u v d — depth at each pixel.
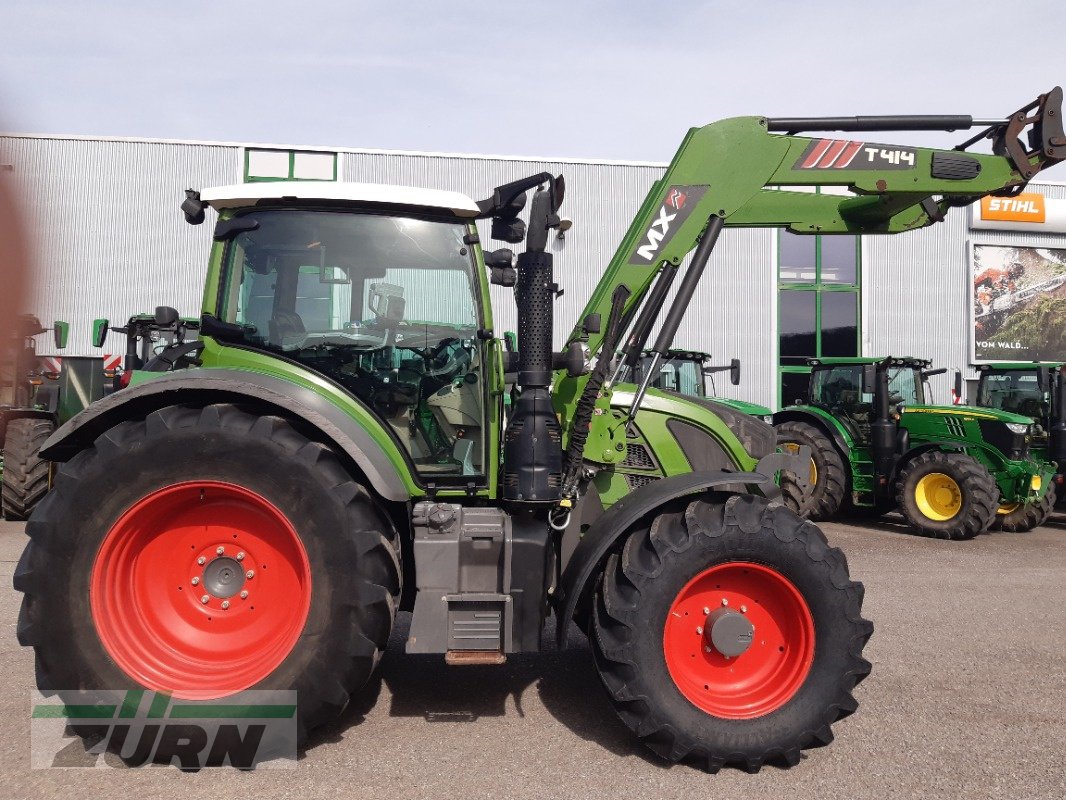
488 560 2.82
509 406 3.58
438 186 14.63
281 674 2.62
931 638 4.35
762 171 3.64
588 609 3.16
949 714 3.22
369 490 2.86
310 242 3.09
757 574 2.84
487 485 3.09
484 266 3.16
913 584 5.83
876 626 4.61
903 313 16.33
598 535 2.84
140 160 14.16
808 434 9.15
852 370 9.29
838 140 3.71
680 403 3.53
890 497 8.62
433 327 3.14
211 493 2.72
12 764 2.62
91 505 2.63
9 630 4.16
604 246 15.01
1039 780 2.62
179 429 2.66
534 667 3.74
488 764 2.68
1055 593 5.52
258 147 14.30
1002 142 3.85
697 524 2.78
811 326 16.12
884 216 3.98
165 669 2.68
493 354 3.16
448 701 3.28
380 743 2.84
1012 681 3.63
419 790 2.47
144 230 14.17
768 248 15.80
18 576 2.61
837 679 2.75
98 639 2.61
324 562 2.64
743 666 2.85
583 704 3.27
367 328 3.11
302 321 3.09
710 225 3.60
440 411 3.13
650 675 2.67
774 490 3.06
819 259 16.11
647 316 3.51
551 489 2.89
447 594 2.78
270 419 2.71
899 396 9.29
